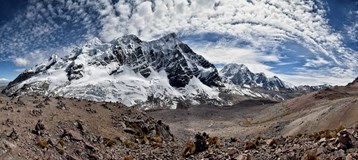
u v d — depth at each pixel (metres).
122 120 52.50
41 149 25.33
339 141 19.55
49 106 42.66
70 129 36.16
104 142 37.88
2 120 30.05
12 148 22.34
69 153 27.88
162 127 62.06
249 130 113.12
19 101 40.78
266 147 25.58
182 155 31.78
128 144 40.28
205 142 31.55
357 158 17.31
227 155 25.16
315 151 19.97
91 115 47.91
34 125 31.89
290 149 22.64
